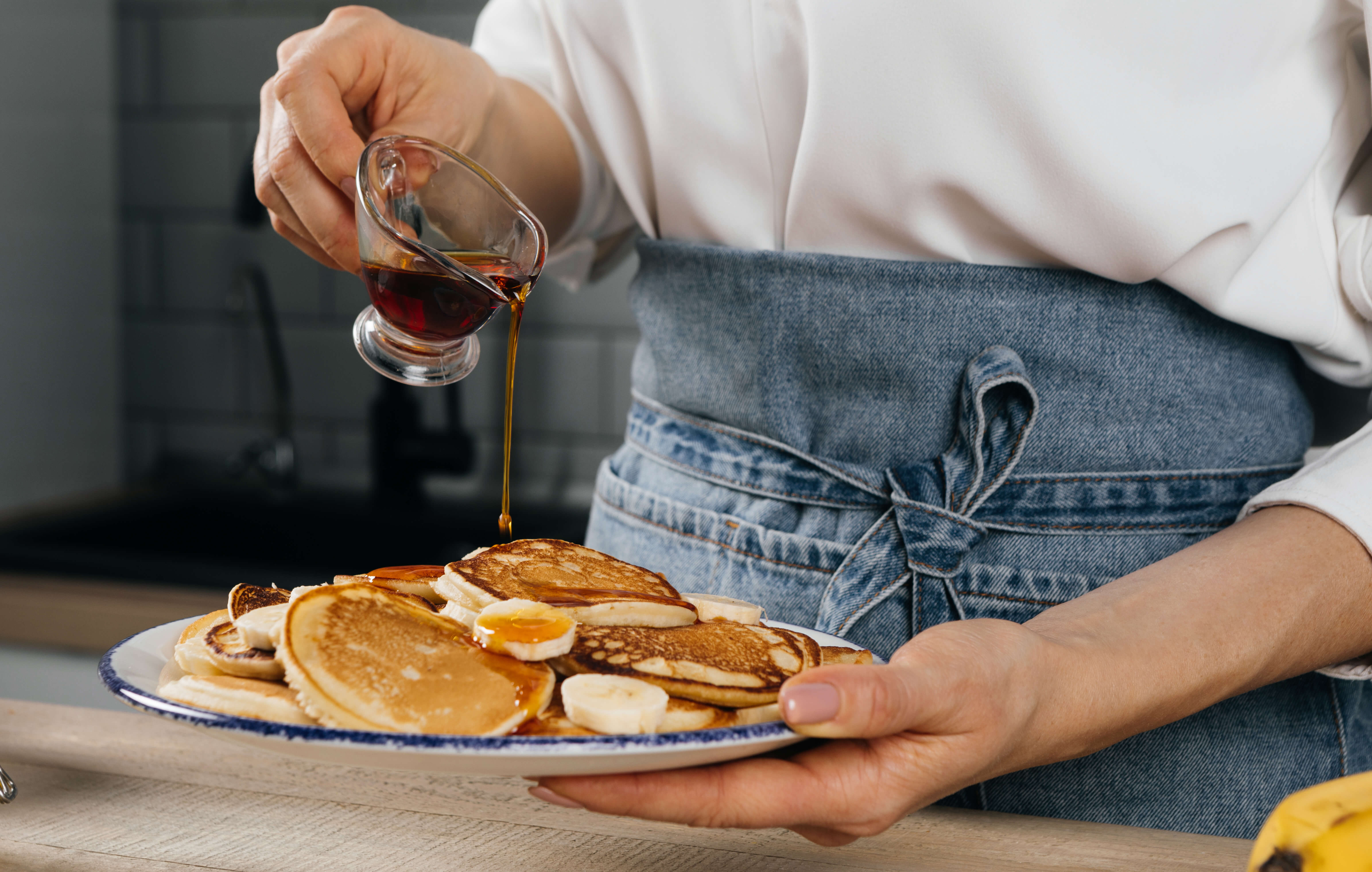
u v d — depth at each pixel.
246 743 0.73
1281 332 0.91
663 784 0.74
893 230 0.93
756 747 0.74
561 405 2.37
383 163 0.87
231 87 2.39
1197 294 0.90
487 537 2.18
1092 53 0.86
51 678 1.89
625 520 1.01
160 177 2.46
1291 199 0.89
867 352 0.93
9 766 0.88
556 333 2.35
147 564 1.88
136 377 2.51
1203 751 0.93
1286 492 0.86
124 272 2.50
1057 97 0.86
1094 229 0.88
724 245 0.97
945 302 0.92
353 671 0.74
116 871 0.79
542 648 0.77
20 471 2.23
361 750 0.71
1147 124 0.87
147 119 2.44
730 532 0.95
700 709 0.76
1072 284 0.91
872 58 0.89
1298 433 0.95
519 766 0.72
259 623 0.78
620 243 1.20
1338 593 0.83
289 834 0.82
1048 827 0.84
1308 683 0.93
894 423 0.93
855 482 0.93
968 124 0.88
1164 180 0.87
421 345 0.91
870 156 0.90
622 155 1.00
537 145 1.08
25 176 2.22
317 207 0.91
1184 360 0.92
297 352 2.46
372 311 0.96
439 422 2.39
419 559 2.21
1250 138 0.88
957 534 0.91
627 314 2.31
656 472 1.00
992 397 0.92
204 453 2.50
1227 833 0.94
